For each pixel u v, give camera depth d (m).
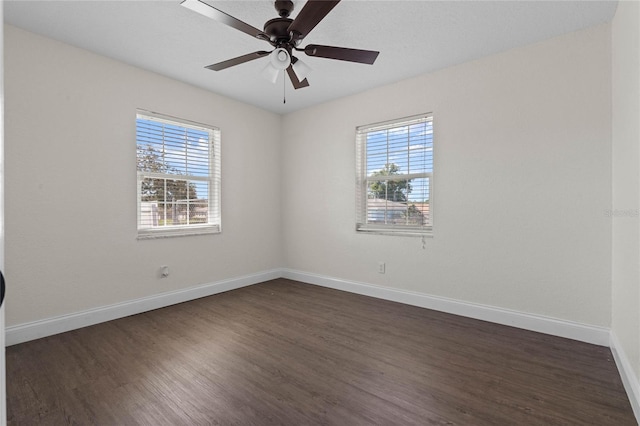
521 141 2.74
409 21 2.36
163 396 1.81
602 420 1.61
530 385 1.92
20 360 2.21
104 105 2.90
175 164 3.48
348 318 3.04
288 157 4.59
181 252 3.52
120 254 3.03
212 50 2.80
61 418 1.63
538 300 2.69
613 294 2.34
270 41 2.08
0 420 0.55
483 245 2.96
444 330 2.74
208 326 2.84
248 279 4.22
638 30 1.70
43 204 2.58
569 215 2.54
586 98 2.46
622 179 2.08
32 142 2.52
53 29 2.47
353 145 3.88
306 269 4.41
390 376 2.03
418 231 3.43
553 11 2.24
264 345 2.46
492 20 2.35
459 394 1.83
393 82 3.49
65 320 2.69
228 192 3.98
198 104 3.62
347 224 3.96
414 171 3.43
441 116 3.18
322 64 3.06
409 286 3.46
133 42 2.67
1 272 0.55
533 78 2.68
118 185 3.01
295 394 1.84
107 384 1.93
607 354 2.29
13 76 2.42
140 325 2.85
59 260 2.67
